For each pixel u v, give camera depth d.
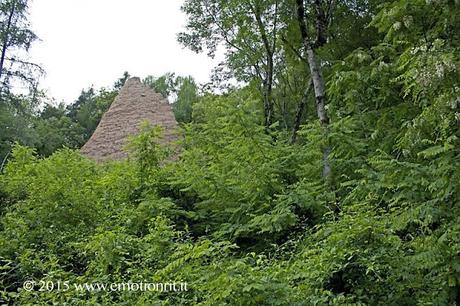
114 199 10.81
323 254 5.94
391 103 10.30
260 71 19.45
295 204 8.90
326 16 14.34
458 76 6.37
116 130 20.98
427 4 7.31
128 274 6.99
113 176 11.47
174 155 12.66
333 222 6.67
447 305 5.35
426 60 6.70
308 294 5.41
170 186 10.80
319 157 10.17
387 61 11.10
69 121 44.38
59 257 8.47
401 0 7.86
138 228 9.54
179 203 10.73
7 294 6.63
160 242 7.39
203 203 9.90
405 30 7.96
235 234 8.99
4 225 9.68
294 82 20.39
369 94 10.40
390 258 5.80
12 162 12.65
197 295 5.79
